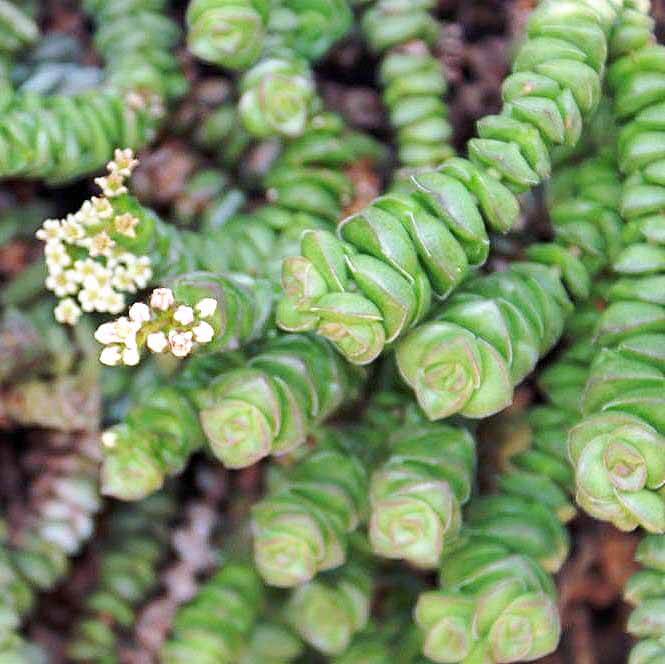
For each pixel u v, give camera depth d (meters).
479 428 0.43
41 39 0.44
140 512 0.44
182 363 0.43
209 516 0.43
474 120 0.45
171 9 0.45
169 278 0.40
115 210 0.39
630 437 0.37
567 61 0.39
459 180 0.38
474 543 0.40
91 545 0.43
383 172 0.44
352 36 0.45
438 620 0.39
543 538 0.40
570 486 0.41
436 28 0.44
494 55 0.45
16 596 0.42
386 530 0.39
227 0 0.41
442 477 0.40
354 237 0.37
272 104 0.42
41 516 0.43
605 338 0.39
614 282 0.41
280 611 0.42
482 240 0.38
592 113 0.40
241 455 0.38
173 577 0.43
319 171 0.43
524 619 0.39
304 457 0.42
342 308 0.36
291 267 0.37
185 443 0.40
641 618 0.39
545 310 0.40
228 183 0.44
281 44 0.43
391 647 0.42
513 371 0.39
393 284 0.36
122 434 0.40
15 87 0.44
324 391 0.40
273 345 0.40
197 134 0.44
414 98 0.43
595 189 0.41
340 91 0.45
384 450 0.42
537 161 0.39
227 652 0.42
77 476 0.43
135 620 0.43
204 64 0.44
